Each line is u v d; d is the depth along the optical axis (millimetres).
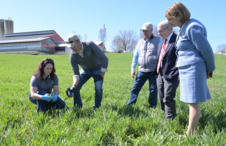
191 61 2490
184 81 2580
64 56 45906
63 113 3275
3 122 2881
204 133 2498
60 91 6125
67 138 2412
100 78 3955
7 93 5730
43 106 3598
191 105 2607
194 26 2387
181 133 2891
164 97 3203
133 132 2855
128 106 3842
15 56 39156
